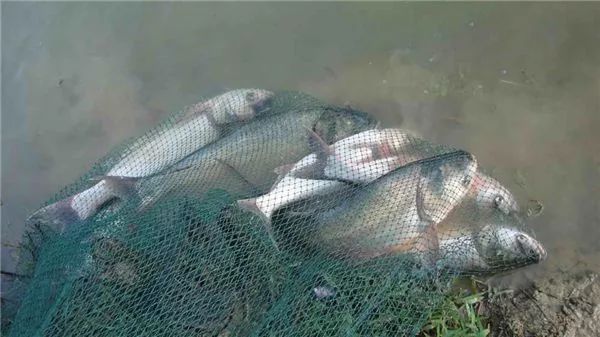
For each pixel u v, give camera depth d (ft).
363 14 5.97
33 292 4.26
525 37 5.55
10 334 4.21
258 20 6.15
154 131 4.96
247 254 4.15
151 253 4.21
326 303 3.97
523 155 5.02
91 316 4.06
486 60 5.51
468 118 5.27
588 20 5.50
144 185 4.52
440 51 5.65
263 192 4.42
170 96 5.97
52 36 6.47
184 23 6.29
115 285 4.15
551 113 5.16
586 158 4.92
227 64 6.02
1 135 6.13
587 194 4.79
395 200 4.18
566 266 4.54
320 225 4.19
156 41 6.26
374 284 4.01
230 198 4.36
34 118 6.14
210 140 4.84
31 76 6.33
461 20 5.73
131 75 6.13
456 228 4.25
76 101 6.12
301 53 5.93
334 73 5.76
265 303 4.03
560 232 4.70
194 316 4.04
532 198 4.83
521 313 4.38
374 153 4.45
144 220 4.34
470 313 4.29
